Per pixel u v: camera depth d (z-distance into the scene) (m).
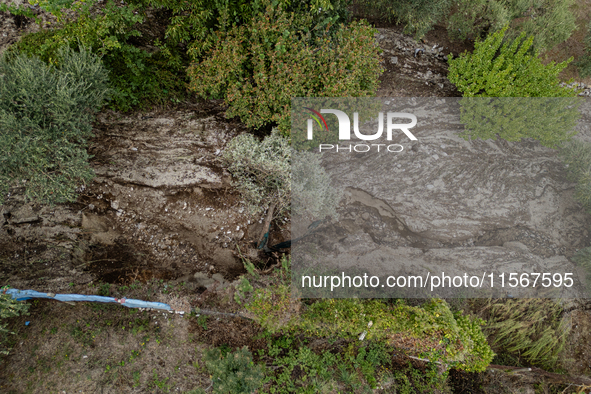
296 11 5.47
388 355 5.61
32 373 4.26
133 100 5.53
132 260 5.35
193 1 5.06
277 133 5.59
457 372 5.85
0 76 4.26
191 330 5.02
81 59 4.61
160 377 4.59
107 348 4.61
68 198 4.86
